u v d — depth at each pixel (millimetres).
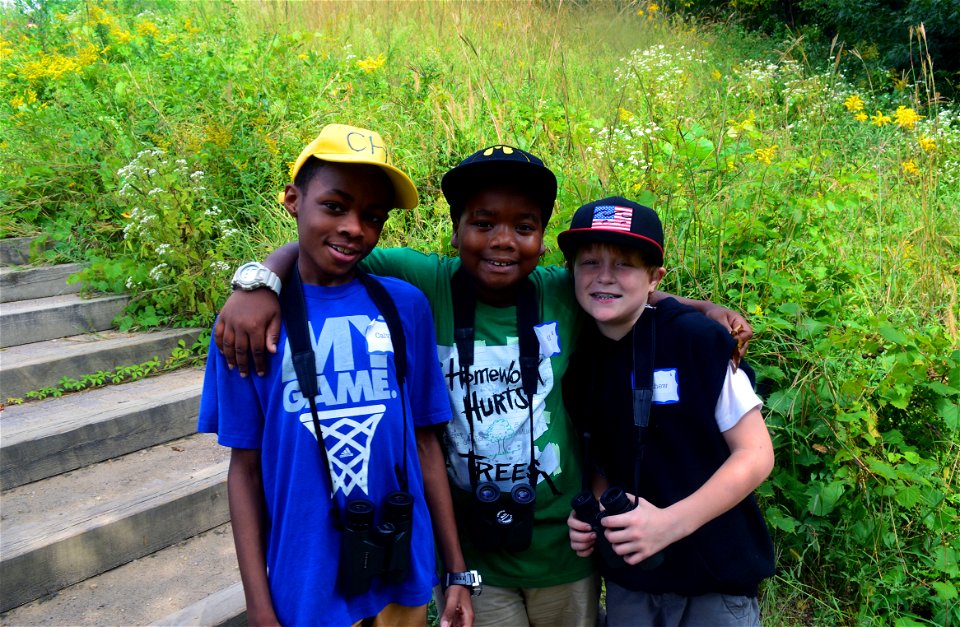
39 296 4395
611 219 1822
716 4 12898
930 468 2830
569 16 9117
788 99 5777
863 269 3438
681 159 3682
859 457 2779
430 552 1806
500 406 1957
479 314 1986
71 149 5113
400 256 2047
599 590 2189
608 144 3982
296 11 9180
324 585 1632
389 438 1703
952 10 8664
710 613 1934
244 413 1645
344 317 1686
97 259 4527
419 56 7160
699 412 1836
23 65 6492
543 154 4574
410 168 4773
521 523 1894
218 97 5395
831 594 2785
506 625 2047
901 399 2805
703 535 1881
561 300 2055
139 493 2961
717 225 3363
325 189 1599
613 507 1777
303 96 5738
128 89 5668
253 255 4375
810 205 3295
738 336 2029
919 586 2760
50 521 2754
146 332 4230
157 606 2551
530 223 1866
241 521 1659
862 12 9828
